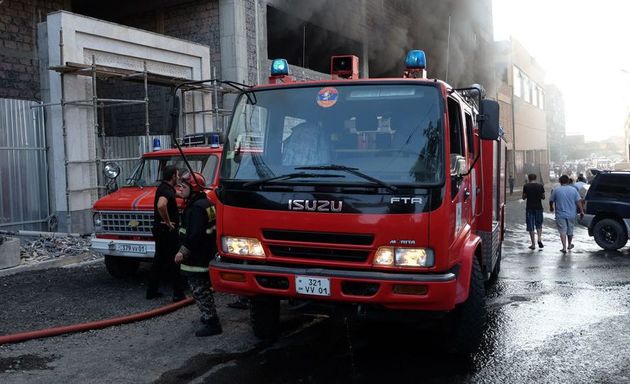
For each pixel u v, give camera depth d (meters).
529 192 12.43
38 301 6.91
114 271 8.13
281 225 4.29
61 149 11.58
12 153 11.48
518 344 5.37
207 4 15.66
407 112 4.32
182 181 5.53
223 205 4.57
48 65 11.67
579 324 6.07
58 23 11.32
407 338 5.55
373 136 4.33
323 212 4.16
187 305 6.76
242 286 4.40
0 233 10.69
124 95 16.84
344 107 4.48
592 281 8.55
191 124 14.77
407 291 3.96
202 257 5.46
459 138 4.99
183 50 14.20
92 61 11.61
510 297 7.44
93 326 5.80
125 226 7.64
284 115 4.62
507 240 14.09
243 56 15.43
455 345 4.91
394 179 4.11
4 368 4.70
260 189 4.40
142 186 8.34
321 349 5.20
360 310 4.23
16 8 13.40
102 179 12.12
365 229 4.06
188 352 5.11
